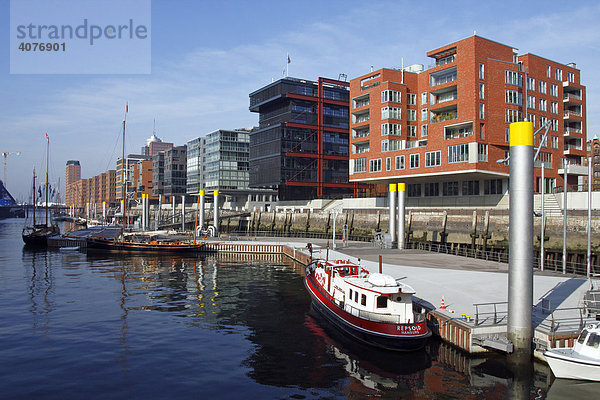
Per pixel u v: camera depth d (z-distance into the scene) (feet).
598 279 103.86
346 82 349.82
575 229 148.87
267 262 186.19
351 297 81.20
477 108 192.54
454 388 56.70
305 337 79.10
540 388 55.88
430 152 208.74
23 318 91.30
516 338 63.26
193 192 488.02
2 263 183.32
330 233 264.72
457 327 69.15
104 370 63.16
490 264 129.70
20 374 61.52
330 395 55.26
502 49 205.36
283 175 327.88
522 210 63.31
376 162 237.25
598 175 311.68
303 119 335.88
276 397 54.60
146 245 215.51
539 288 93.76
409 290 75.61
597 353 56.59
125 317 92.48
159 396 54.70
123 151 293.64
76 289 123.75
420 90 238.89
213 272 156.97
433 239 202.08
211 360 67.36
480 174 199.00
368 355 69.36
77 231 374.84
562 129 236.22
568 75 243.40
